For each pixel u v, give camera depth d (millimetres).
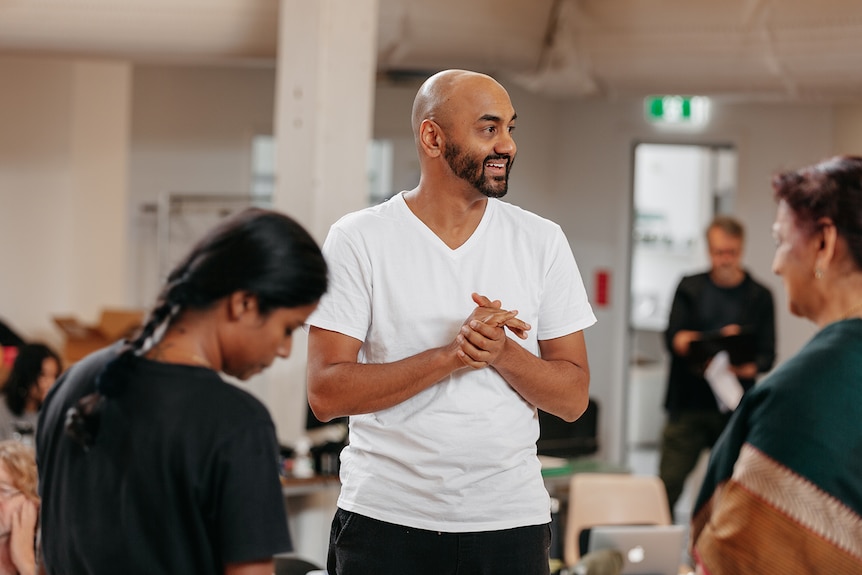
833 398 1741
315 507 6047
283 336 1877
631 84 6605
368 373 2322
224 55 6250
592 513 5570
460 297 2395
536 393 2365
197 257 1841
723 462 1830
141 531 1817
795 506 1715
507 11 6293
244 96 9969
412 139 9758
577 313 2506
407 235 2416
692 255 12539
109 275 10016
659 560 4469
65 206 9945
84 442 1829
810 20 5977
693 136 9461
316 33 5836
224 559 1800
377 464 2371
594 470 6332
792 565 1719
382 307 2396
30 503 3746
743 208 9328
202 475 1805
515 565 2355
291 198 5910
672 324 6934
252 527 1795
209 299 1818
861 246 1849
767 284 9273
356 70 5871
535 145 9734
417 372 2283
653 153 12711
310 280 1839
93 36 6176
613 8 6422
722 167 12398
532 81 6883
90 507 1838
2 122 9750
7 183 9758
